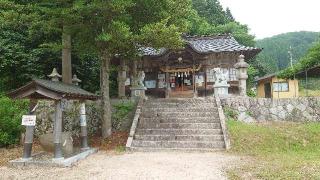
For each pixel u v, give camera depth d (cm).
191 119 1418
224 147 1209
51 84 1042
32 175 822
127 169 875
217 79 1753
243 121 1561
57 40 1866
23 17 1255
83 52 1551
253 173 788
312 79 2880
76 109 1530
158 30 1246
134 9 1453
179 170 853
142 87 1852
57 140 985
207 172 823
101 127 1508
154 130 1351
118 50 1522
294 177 729
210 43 2634
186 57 2486
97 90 2227
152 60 2552
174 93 2564
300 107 1667
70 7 1252
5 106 1350
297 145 1230
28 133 1007
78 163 976
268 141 1241
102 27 1317
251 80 4009
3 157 1088
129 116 1538
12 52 1727
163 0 1466
